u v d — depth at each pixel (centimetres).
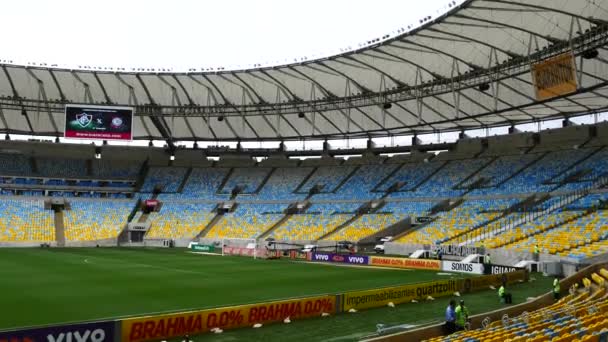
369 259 4875
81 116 5809
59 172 7894
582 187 5319
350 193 7388
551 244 4309
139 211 7788
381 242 6112
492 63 4538
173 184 8231
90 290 2897
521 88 4850
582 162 5772
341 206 7212
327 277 3788
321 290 3136
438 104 5756
